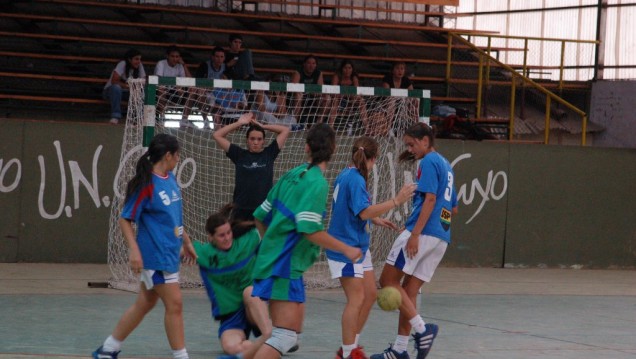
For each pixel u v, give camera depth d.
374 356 7.85
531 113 21.11
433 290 12.84
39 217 13.82
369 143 7.35
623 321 10.63
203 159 14.03
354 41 21.02
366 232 7.42
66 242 13.97
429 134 7.91
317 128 6.48
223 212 7.46
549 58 23.23
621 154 17.03
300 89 11.98
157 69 16.45
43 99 16.70
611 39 21.77
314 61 17.02
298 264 6.35
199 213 14.01
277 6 22.98
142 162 6.76
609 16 21.81
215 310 7.47
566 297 12.66
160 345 8.16
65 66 17.94
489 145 16.09
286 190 6.39
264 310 7.05
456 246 15.97
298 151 14.41
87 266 13.73
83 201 14.03
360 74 19.86
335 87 12.15
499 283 13.98
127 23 19.17
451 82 20.75
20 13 18.89
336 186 7.34
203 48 19.17
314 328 9.36
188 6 21.27
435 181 7.73
